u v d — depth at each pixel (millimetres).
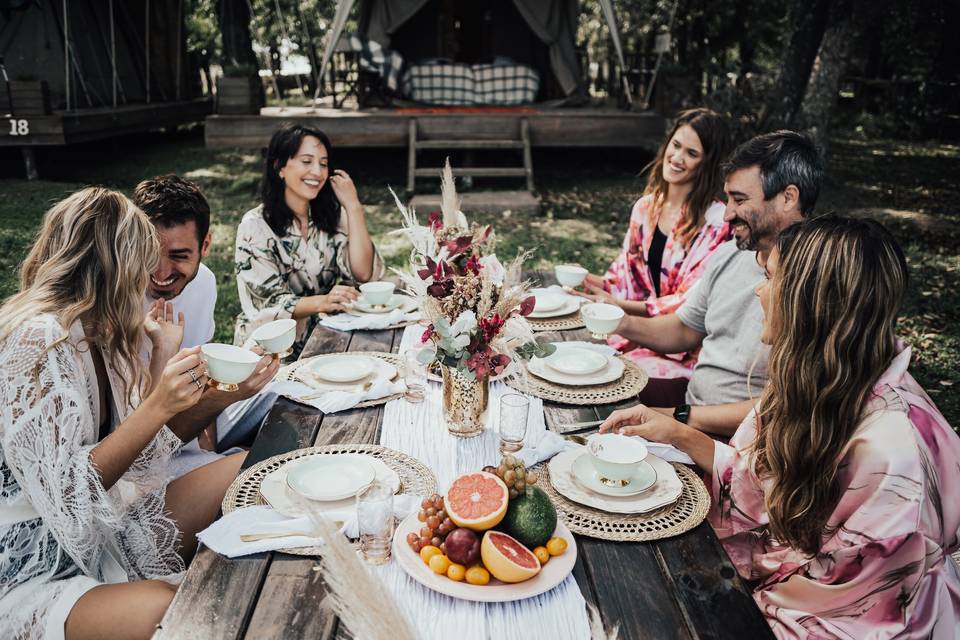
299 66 21188
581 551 1643
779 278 1811
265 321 3328
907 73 18609
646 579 1556
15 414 1687
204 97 15836
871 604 1648
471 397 2084
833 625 1676
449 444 2086
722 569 1592
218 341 4988
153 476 2016
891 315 1706
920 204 9375
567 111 10609
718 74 12508
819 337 1739
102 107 11391
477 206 8805
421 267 2096
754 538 2041
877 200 9531
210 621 1404
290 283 3641
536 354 2025
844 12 9727
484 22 12789
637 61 12883
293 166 3383
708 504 1821
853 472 1700
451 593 1455
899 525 1594
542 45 12258
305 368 2539
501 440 1979
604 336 2670
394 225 7977
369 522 1532
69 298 1812
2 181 9570
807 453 1786
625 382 2527
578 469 1934
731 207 2604
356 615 1122
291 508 1718
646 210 3701
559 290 3430
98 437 1978
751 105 10578
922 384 4605
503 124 10055
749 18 14711
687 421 2525
